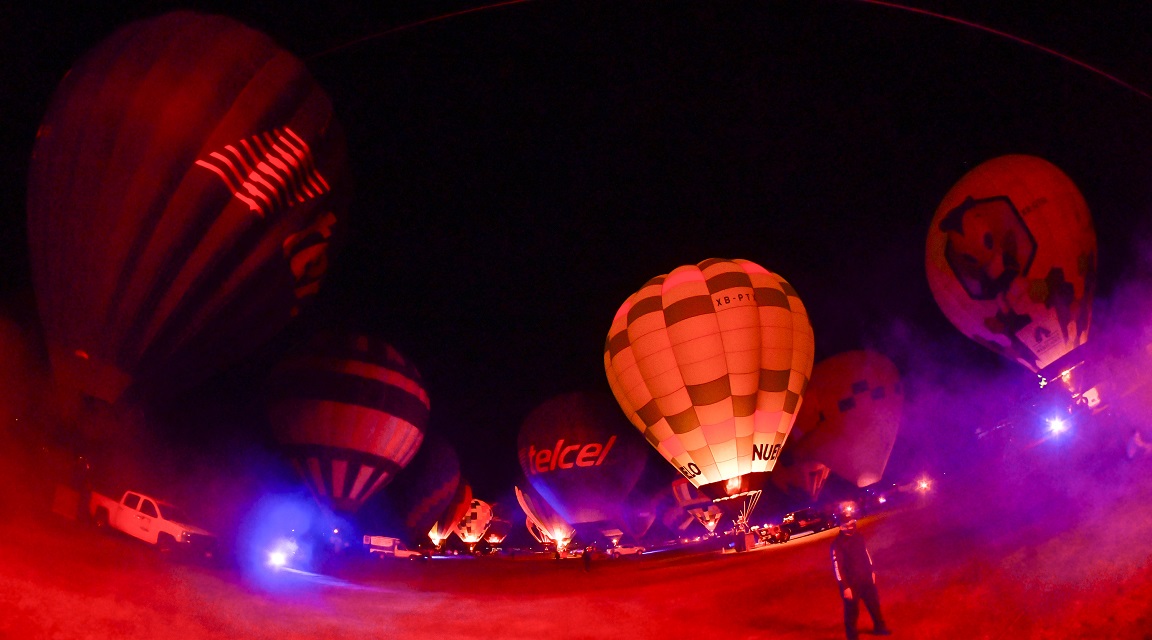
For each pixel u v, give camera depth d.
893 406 34.81
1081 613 7.03
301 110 13.60
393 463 29.86
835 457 34.94
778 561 17.39
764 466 22.80
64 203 12.05
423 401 31.17
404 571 25.44
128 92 12.32
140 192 12.16
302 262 14.04
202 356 13.46
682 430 22.81
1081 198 20.89
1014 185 21.48
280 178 13.24
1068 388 20.05
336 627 9.31
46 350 12.47
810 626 8.77
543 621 10.62
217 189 12.55
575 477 39.00
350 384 28.59
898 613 8.57
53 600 7.74
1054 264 20.75
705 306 22.75
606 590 15.42
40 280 12.21
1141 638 6.23
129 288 12.25
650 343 23.08
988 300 21.88
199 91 12.59
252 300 13.52
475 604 12.80
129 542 15.42
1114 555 8.32
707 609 10.98
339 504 28.25
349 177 14.73
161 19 13.05
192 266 12.59
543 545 62.56
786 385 22.88
